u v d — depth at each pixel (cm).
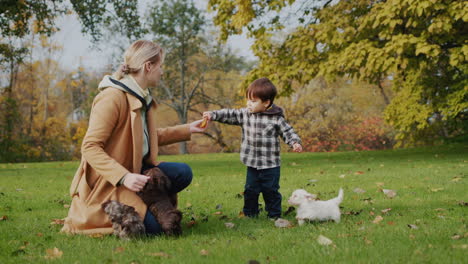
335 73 1116
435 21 933
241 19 1188
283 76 1173
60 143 3150
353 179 670
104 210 292
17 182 766
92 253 255
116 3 1454
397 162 1015
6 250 272
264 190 392
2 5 1291
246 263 225
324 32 1109
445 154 1202
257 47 1272
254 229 330
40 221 380
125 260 236
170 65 3309
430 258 224
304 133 3091
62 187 675
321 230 313
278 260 231
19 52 1655
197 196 532
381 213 388
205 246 266
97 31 1463
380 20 1009
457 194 485
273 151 390
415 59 1071
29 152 2706
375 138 3014
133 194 297
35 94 3403
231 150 3444
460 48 982
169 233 291
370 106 3172
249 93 385
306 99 3097
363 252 241
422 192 509
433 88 1441
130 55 313
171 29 3102
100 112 297
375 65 988
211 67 3300
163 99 3400
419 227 312
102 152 292
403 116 1535
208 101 3391
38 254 262
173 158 1692
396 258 228
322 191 550
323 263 224
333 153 1543
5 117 2462
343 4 1158
